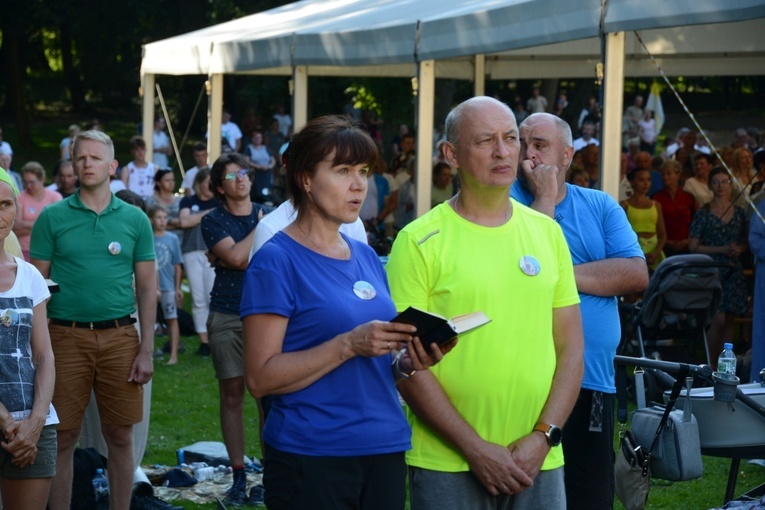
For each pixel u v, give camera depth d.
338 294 3.53
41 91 49.38
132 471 5.86
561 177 4.70
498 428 3.85
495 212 3.96
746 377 8.49
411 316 3.32
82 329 5.65
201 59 15.41
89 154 5.66
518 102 24.56
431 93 10.74
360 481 3.49
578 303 4.08
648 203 11.21
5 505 4.68
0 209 4.61
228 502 6.52
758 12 6.75
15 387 4.55
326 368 3.41
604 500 4.57
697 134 17.22
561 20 8.44
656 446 4.78
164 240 11.14
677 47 12.24
